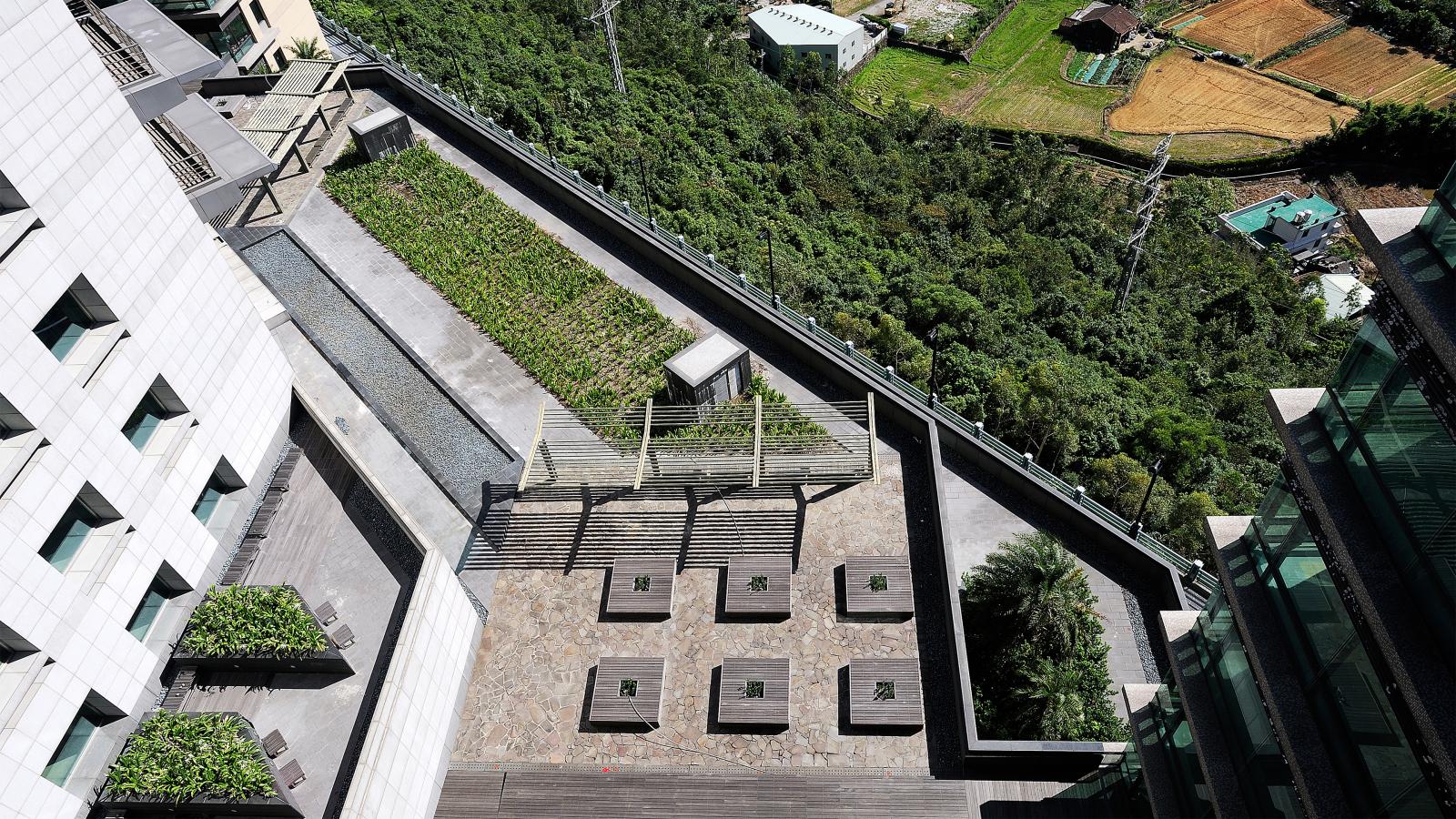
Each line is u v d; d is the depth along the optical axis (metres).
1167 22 124.38
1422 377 14.30
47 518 22.69
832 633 29.61
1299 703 17.97
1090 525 32.91
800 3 136.62
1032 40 124.94
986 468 35.16
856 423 36.00
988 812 25.73
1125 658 30.61
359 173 50.25
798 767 26.80
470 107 54.88
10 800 21.12
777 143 79.19
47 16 23.00
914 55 124.56
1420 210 15.68
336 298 42.97
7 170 22.03
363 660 27.25
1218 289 72.00
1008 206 82.88
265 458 32.53
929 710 28.00
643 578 30.69
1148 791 24.27
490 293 42.81
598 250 45.03
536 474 34.09
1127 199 92.81
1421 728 13.89
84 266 24.38
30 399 22.44
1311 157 99.44
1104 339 57.97
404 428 36.72
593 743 27.67
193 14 51.28
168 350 27.47
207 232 29.66
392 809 23.83
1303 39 117.62
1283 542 18.72
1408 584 14.94
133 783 23.25
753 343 39.69
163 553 26.81
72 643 23.08
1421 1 114.88
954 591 29.33
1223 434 47.44
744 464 33.75
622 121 72.62
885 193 77.56
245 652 26.30
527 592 31.38
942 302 51.25
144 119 33.44
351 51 63.25
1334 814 16.61
